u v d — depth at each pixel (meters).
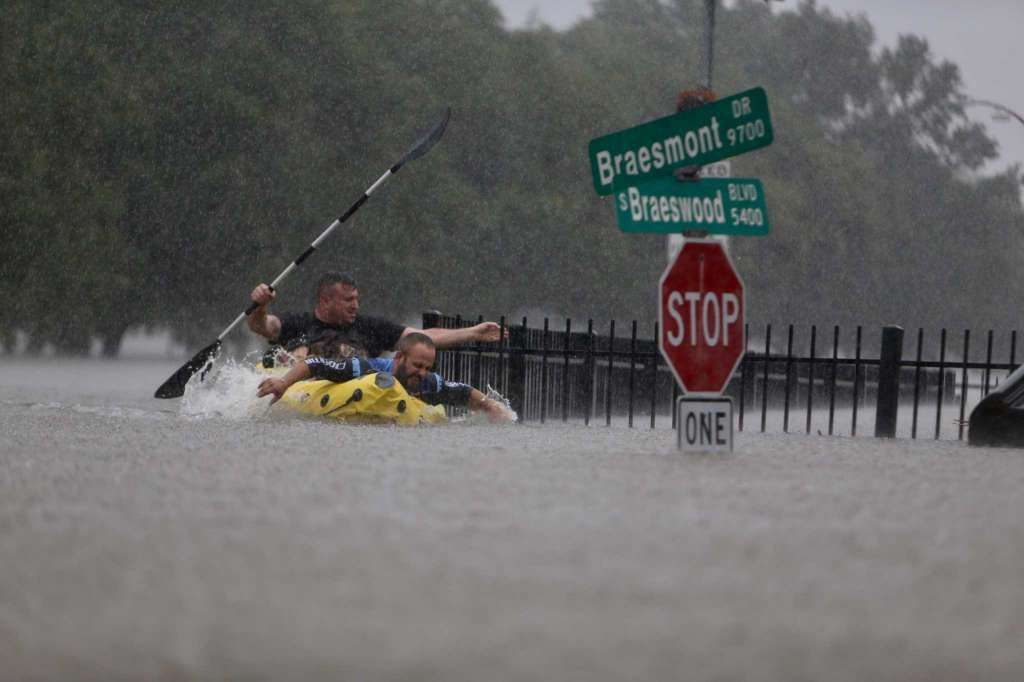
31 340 199.88
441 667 11.73
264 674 11.55
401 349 48.78
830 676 11.59
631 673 11.52
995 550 18.69
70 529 19.67
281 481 26.16
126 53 199.38
